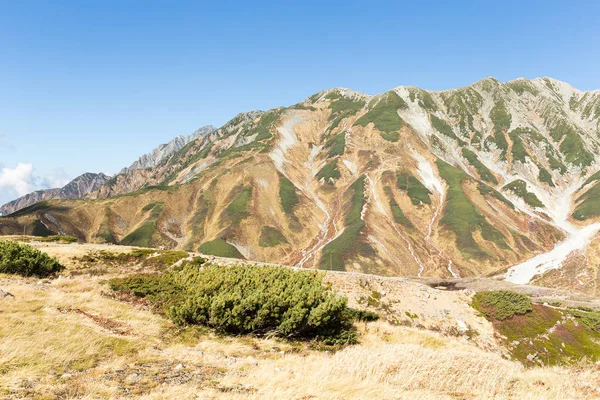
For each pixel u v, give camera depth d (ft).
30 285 63.36
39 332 39.91
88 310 53.93
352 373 41.16
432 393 37.40
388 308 104.58
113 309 57.26
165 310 63.87
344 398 33.42
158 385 32.42
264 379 37.63
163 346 46.57
